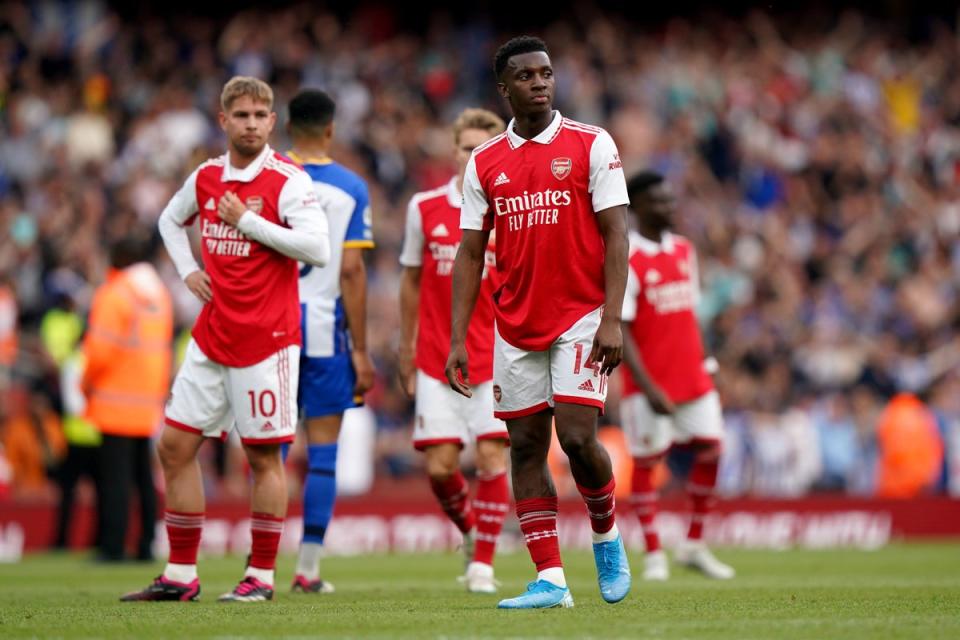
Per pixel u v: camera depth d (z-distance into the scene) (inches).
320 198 1113.4
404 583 1253.7
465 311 853.8
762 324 2773.1
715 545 2075.5
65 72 2918.3
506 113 3260.3
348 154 2906.0
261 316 952.3
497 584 1147.3
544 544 847.1
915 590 1077.8
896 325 2915.8
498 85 839.1
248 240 950.4
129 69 2965.1
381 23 3491.6
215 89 2952.8
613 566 845.8
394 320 2461.9
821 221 3218.5
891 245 3157.0
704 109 3341.5
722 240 2965.1
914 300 2994.6
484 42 3417.8
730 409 2444.6
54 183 2593.5
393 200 2896.2
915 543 2129.7
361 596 1031.0
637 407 1359.5
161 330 1577.3
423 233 1145.4
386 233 2709.2
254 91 957.2
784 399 2508.6
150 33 3083.2
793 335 2755.9
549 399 832.3
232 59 3061.0
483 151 847.1
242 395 954.7
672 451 2319.1
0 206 2549.2
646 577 1332.4
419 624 748.6
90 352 1533.0
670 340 1385.3
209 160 981.8
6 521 1830.7
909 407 2363.4
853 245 3127.5
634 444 1364.4
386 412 2326.5
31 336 2155.5
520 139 832.3
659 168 3129.9
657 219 1385.3
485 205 847.1
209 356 956.6
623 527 2065.7
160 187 2672.2
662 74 3405.5
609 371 821.9
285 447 1156.5
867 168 3383.4
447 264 1130.7
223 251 954.7
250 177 957.2
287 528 1891.0
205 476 2111.2
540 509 846.5
